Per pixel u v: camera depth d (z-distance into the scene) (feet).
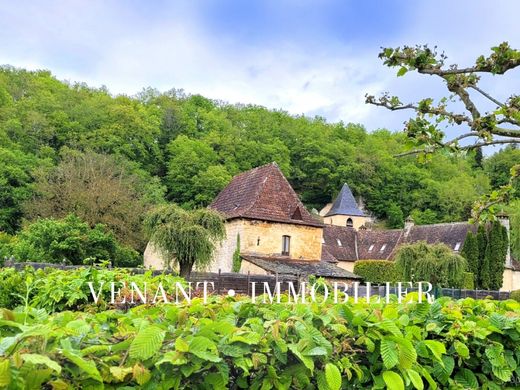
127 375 8.21
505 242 153.58
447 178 289.94
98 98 235.61
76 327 8.86
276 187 132.57
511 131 17.69
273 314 10.98
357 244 197.98
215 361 8.32
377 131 338.54
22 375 7.07
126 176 169.58
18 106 216.95
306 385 9.95
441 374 11.73
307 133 290.35
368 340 10.64
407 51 18.47
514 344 12.90
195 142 225.56
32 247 98.27
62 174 150.61
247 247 122.42
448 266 95.55
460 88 18.67
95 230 110.01
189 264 81.35
